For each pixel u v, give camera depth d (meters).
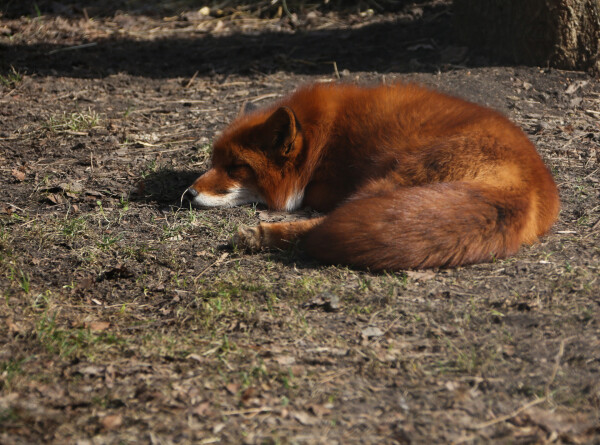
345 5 20.77
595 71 13.74
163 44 18.55
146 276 7.72
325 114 8.93
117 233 8.70
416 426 5.09
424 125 8.41
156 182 10.20
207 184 9.17
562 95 13.05
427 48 15.83
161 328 6.62
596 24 13.55
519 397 5.37
